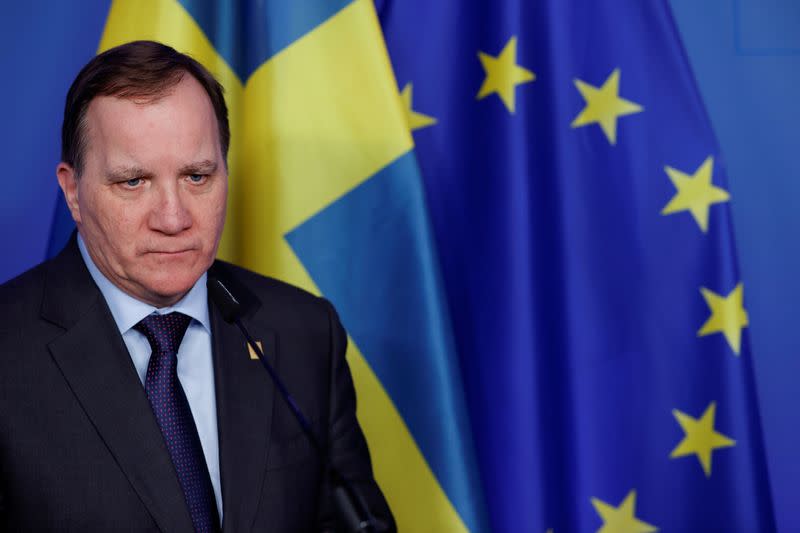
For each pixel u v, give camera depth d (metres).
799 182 2.92
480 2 2.80
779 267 2.93
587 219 2.72
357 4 2.53
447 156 2.82
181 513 1.63
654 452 2.74
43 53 2.85
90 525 1.60
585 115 2.75
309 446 1.87
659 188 2.75
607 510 2.73
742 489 2.70
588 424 2.72
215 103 1.74
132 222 1.63
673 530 2.75
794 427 2.92
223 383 1.82
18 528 1.60
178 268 1.67
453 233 2.79
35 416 1.63
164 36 2.47
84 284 1.76
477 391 2.71
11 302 1.74
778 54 2.93
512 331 2.68
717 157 2.74
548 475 2.73
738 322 2.72
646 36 2.76
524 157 2.68
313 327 2.03
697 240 2.74
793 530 2.92
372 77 2.51
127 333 1.76
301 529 1.81
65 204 2.47
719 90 2.93
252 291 2.02
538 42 2.76
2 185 2.83
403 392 2.47
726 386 2.72
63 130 1.71
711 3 2.93
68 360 1.68
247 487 1.75
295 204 2.48
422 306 2.47
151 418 1.67
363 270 2.48
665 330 2.74
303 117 2.49
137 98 1.61
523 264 2.68
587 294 2.71
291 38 2.51
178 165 1.62
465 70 2.81
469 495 2.45
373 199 2.49
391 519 1.95
